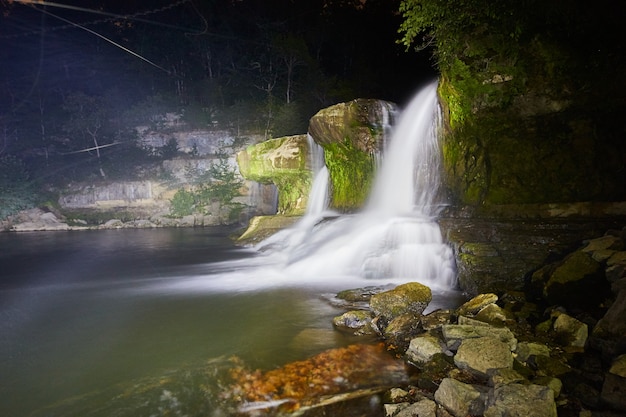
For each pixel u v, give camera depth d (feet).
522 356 16.70
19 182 107.76
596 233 26.30
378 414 14.28
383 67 106.93
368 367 17.93
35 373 18.52
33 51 145.38
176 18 147.64
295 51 110.73
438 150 41.98
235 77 136.67
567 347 17.70
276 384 16.63
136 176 116.88
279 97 122.01
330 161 59.72
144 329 24.26
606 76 27.40
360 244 40.11
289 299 30.19
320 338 21.67
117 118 135.23
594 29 26.89
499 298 25.23
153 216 106.11
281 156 64.28
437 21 30.17
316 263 41.47
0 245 71.97
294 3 135.85
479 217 33.68
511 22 27.50
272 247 55.57
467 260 28.35
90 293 34.50
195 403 15.35
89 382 17.48
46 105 142.41
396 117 52.37
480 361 15.55
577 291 21.67
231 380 17.10
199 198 107.76
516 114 31.55
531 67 28.89
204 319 25.84
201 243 68.64
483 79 30.58
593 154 29.84
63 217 106.93
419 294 24.62
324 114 53.98
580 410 13.07
